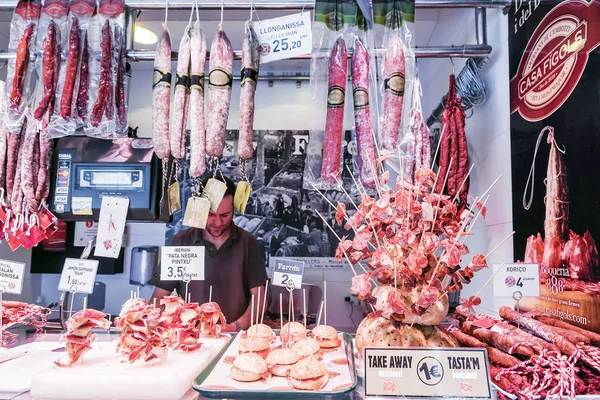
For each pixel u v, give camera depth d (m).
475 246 2.54
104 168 2.10
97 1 1.94
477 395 1.04
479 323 1.35
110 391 1.20
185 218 2.02
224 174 3.84
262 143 3.89
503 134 2.12
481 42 2.24
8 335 1.75
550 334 1.28
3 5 1.95
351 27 1.97
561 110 1.60
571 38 1.55
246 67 1.87
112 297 3.72
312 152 1.96
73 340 1.30
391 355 1.09
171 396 1.20
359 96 1.87
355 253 1.23
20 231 1.98
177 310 1.55
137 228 3.78
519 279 1.49
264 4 1.96
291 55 1.92
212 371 1.33
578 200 1.48
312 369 1.19
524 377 1.12
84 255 2.08
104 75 1.86
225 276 2.41
